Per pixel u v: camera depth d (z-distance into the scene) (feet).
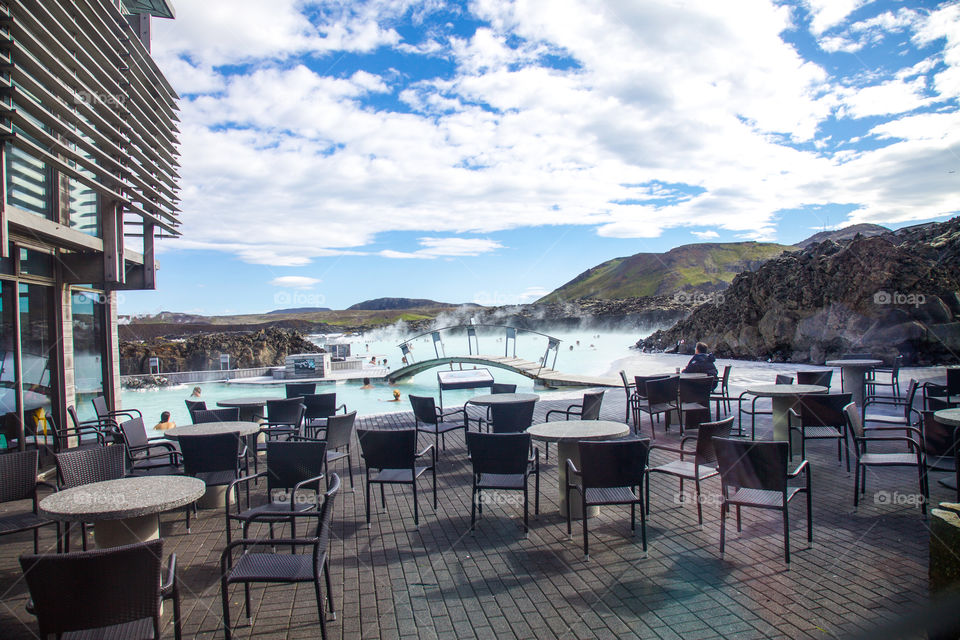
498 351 139.23
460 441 30.40
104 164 26.16
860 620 10.47
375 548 15.35
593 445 13.80
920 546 13.93
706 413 24.26
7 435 22.79
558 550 14.73
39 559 7.44
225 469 17.31
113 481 13.01
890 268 63.82
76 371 29.04
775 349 75.77
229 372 77.82
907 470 21.44
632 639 10.14
